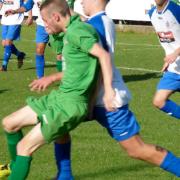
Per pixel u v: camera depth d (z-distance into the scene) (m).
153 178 11.04
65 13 9.38
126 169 11.57
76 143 13.35
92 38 8.95
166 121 15.73
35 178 11.02
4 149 12.88
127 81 22.70
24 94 19.61
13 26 25.33
